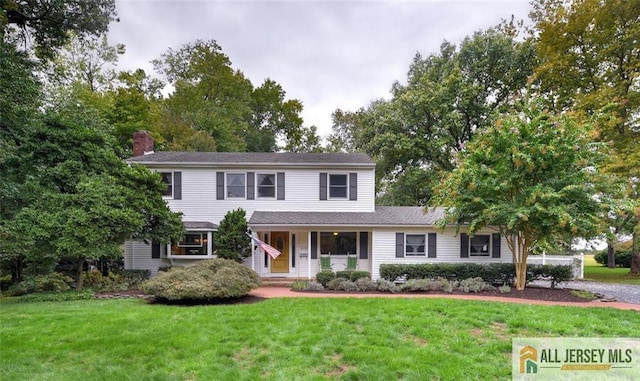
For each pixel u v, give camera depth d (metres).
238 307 7.59
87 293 9.24
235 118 30.66
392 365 4.42
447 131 20.00
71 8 12.46
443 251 13.35
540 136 9.33
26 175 10.27
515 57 19.36
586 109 15.21
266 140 33.59
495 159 9.87
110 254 10.32
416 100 20.22
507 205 9.41
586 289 11.44
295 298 8.73
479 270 11.80
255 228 13.27
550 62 16.39
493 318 6.42
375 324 6.09
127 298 9.12
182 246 13.95
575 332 5.71
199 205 14.48
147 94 28.02
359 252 14.21
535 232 10.05
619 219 14.41
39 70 12.88
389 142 20.59
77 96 20.73
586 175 9.07
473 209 10.34
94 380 4.05
